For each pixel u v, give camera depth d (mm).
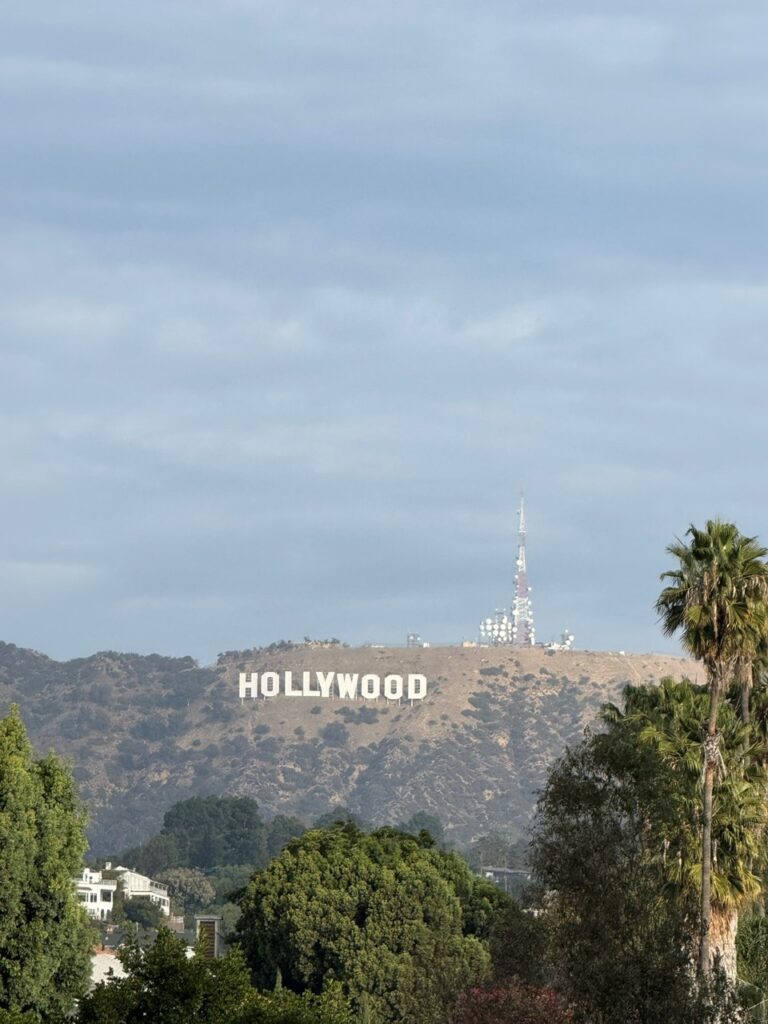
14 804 165375
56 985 165500
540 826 191250
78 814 172750
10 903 162125
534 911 197375
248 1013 148750
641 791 189750
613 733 194750
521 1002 175500
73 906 165625
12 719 175250
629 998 171125
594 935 182000
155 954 152875
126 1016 150500
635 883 186375
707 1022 170250
